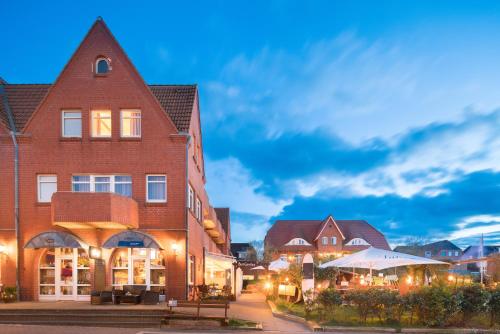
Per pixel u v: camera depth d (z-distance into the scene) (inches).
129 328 649.6
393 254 918.4
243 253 4042.8
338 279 1305.4
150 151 943.7
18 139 943.0
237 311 828.0
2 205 929.5
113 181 941.2
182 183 936.3
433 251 3964.1
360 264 968.9
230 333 610.9
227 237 2450.8
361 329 628.1
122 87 957.2
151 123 950.4
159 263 927.7
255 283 2102.6
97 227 904.3
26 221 925.8
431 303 649.0
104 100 952.9
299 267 1021.2
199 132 1199.6
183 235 922.7
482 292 657.0
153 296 808.9
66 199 840.3
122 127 957.8
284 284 1058.1
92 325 676.1
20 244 920.3
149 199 943.0
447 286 694.5
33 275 911.0
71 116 961.5
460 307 651.5
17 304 816.3
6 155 940.6
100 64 973.2
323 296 704.4
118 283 919.0
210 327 639.8
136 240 885.2
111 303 812.6
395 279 1200.2
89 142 944.3
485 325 659.4
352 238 3297.2
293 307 888.9
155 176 948.6
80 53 965.8
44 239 882.8
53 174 943.0
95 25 973.8
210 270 1437.0
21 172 937.5
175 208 929.5
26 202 930.7
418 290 679.1
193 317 660.1
